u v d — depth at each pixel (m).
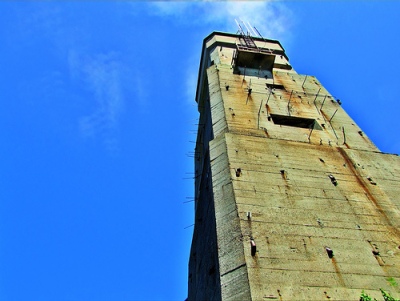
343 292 9.09
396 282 9.59
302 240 10.43
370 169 14.21
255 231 10.45
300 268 9.55
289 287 8.99
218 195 12.20
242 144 14.42
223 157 13.77
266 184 12.43
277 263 9.59
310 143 15.37
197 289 14.29
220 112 17.53
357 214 11.76
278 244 10.16
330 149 15.14
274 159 13.83
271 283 9.02
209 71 22.67
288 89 20.70
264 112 17.66
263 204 11.50
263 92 19.81
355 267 9.85
